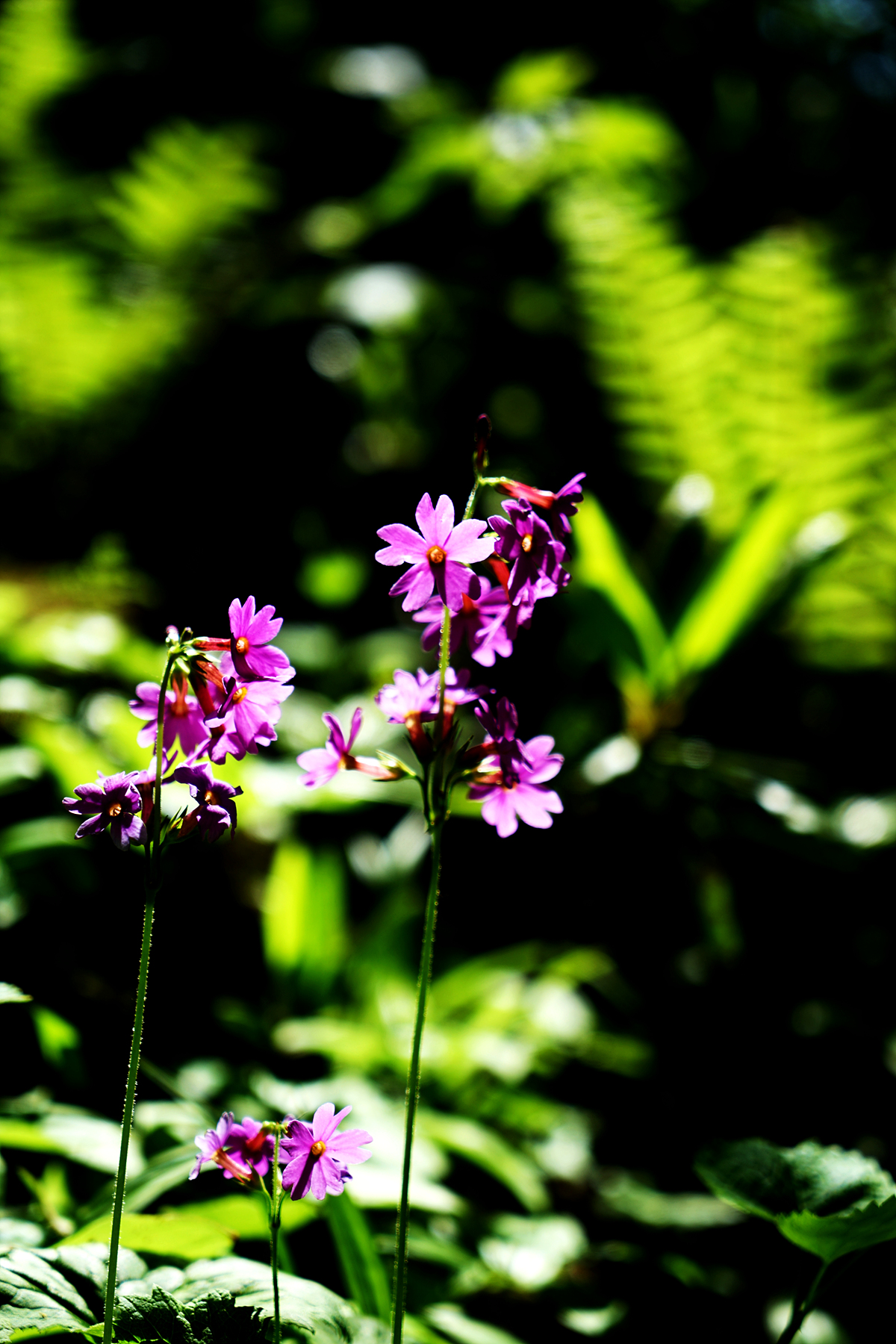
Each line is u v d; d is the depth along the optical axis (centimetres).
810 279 203
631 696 192
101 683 210
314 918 170
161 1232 107
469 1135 133
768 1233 148
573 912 208
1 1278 101
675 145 268
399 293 259
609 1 299
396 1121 131
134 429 272
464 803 172
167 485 273
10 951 150
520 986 186
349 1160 100
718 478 219
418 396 287
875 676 234
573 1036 177
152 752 100
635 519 254
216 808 99
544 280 278
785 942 209
